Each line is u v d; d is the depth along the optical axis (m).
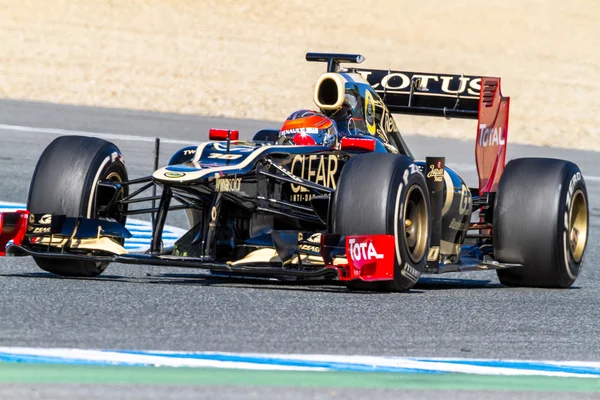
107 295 19.44
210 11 123.88
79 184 22.44
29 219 22.12
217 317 17.72
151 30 112.25
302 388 13.29
